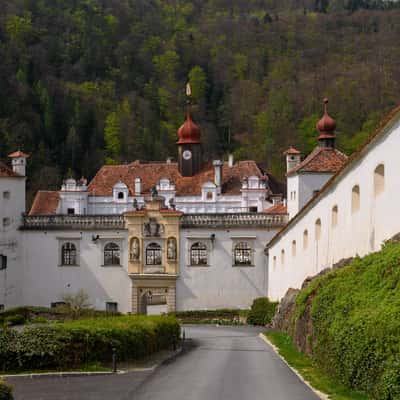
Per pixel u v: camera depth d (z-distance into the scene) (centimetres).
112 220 8612
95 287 8594
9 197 8506
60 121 17450
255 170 13350
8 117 16325
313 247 5203
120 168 13825
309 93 18275
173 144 19250
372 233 3634
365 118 16125
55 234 8625
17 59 18200
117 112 18925
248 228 8438
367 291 2688
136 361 3775
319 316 3144
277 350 4266
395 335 2138
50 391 2788
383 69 17512
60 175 16288
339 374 2645
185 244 8519
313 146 16962
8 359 3244
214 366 3528
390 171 3353
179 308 8494
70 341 3356
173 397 2578
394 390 2014
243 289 8431
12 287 8519
